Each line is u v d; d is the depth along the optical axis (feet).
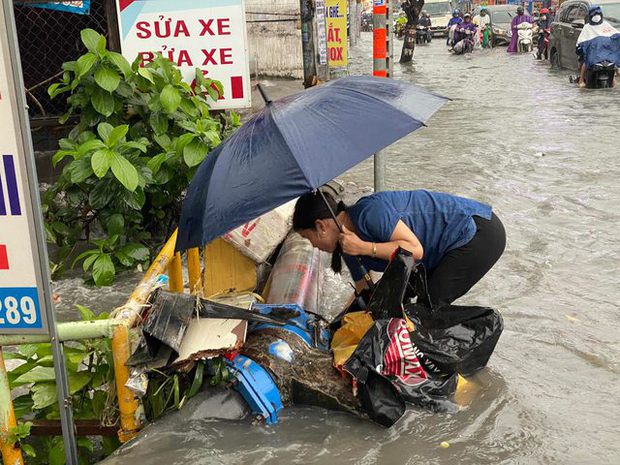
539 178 26.48
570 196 23.95
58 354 9.71
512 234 20.31
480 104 45.60
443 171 28.02
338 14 41.39
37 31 27.30
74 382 10.59
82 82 18.66
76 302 16.96
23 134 8.87
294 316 12.21
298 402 10.89
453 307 11.82
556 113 40.93
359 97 10.82
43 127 26.16
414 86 11.62
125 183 16.49
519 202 23.49
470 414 10.79
